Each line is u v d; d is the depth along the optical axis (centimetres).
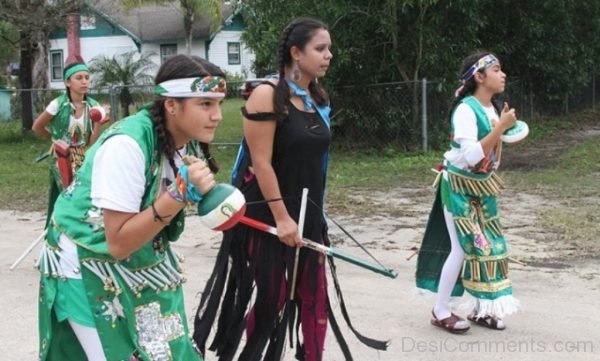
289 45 330
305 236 339
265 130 324
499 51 1582
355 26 1288
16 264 592
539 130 1720
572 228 708
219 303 338
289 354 412
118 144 238
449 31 1345
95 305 250
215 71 245
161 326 260
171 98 242
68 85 609
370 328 460
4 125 2077
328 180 1058
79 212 252
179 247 685
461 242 441
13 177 1185
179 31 3281
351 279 566
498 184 449
